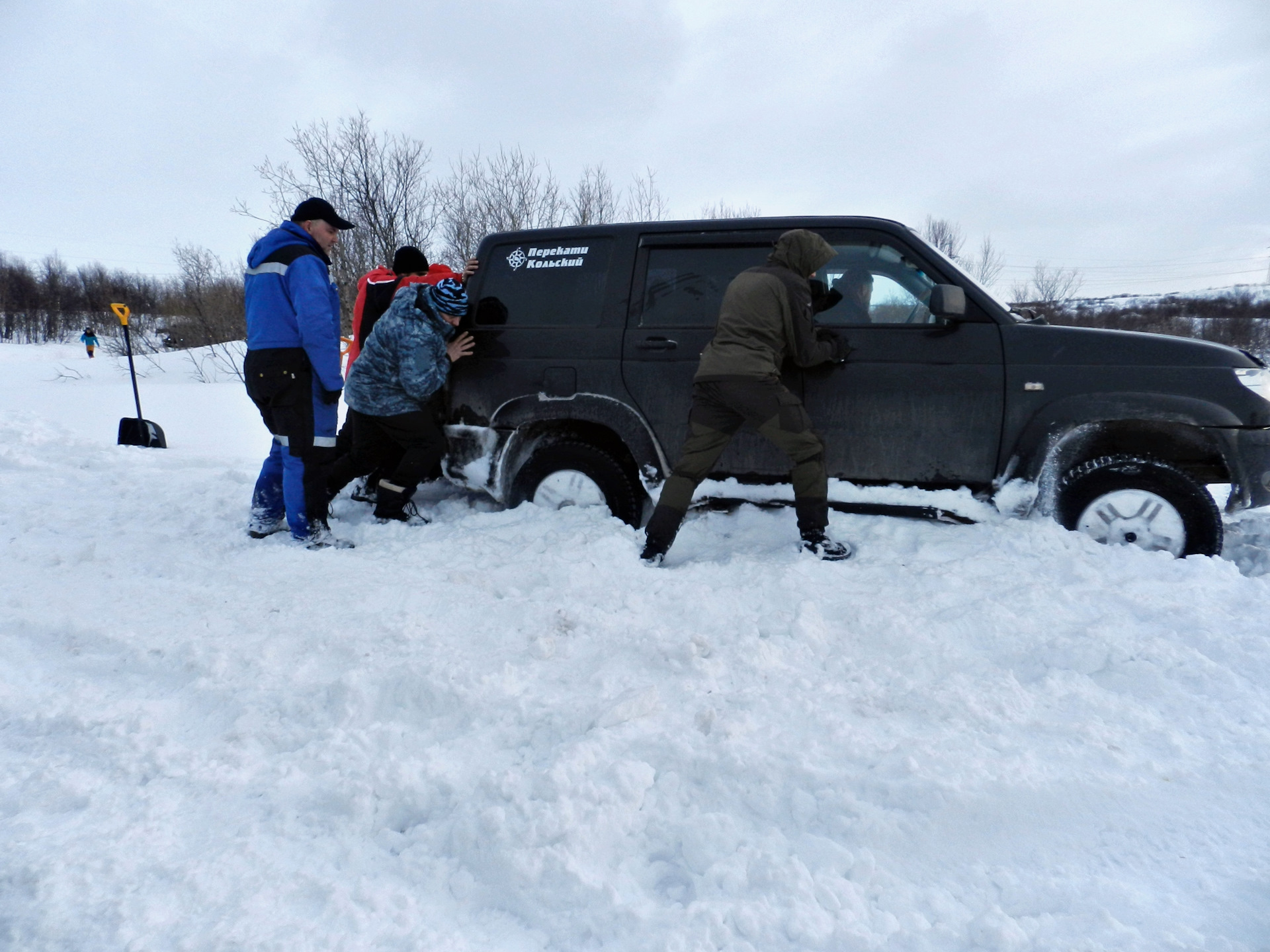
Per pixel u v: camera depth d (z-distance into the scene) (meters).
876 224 3.83
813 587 3.08
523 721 2.25
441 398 4.38
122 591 3.31
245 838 1.80
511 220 20.16
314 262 3.95
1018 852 1.76
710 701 2.34
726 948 1.49
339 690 2.39
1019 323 3.65
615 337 4.05
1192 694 2.35
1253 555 3.70
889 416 3.70
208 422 11.55
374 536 4.11
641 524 4.21
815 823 1.85
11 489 5.33
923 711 2.27
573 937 1.54
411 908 1.61
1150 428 3.58
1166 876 1.67
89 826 1.84
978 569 3.24
